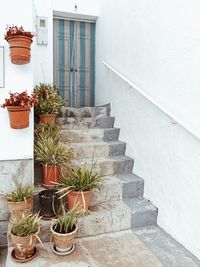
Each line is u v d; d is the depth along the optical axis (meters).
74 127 3.38
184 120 2.06
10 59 2.14
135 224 2.41
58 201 2.21
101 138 3.29
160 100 2.41
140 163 2.82
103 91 4.06
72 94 4.47
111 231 2.32
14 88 2.25
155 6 2.47
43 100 3.08
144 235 2.29
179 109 2.13
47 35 3.91
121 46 3.32
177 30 2.13
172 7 2.19
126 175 2.89
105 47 3.94
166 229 2.35
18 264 1.84
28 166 2.38
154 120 2.53
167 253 2.04
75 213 2.08
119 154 3.18
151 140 2.59
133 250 2.06
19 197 2.13
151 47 2.56
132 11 2.99
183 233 2.13
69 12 4.06
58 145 2.56
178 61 2.12
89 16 4.23
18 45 2.02
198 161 1.93
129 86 3.08
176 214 2.21
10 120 2.15
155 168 2.52
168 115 2.15
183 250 2.08
